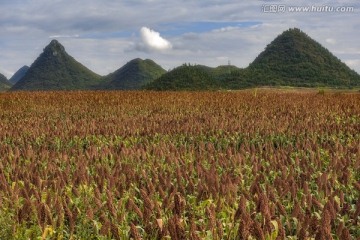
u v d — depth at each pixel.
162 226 4.84
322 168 8.50
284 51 137.50
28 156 9.20
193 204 5.91
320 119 17.48
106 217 5.31
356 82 123.75
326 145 10.37
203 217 5.39
